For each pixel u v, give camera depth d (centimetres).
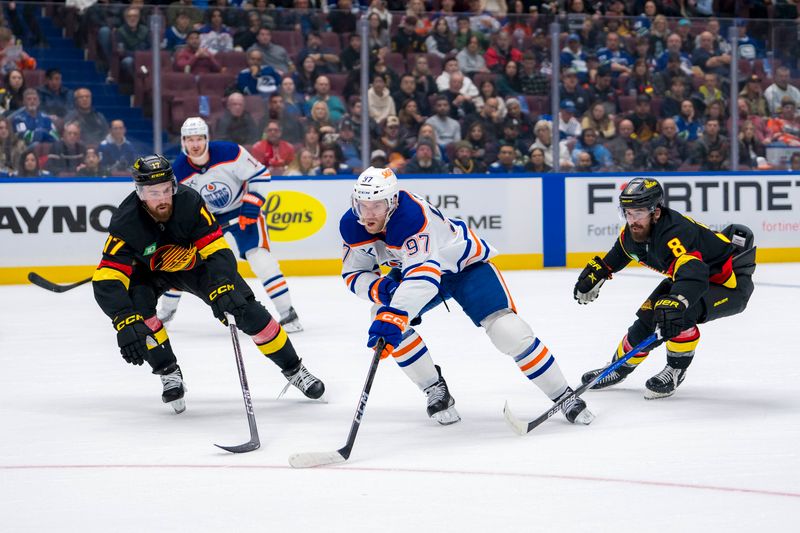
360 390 823
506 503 502
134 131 1814
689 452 604
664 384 765
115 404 779
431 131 1903
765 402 756
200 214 716
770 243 2047
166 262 736
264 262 1166
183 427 695
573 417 683
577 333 1124
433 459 595
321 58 1853
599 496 512
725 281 759
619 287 1614
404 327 627
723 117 2020
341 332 1165
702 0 2412
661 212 731
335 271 1880
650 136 1998
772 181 2041
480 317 678
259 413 739
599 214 1984
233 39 1823
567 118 1967
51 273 1759
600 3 2345
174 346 1075
